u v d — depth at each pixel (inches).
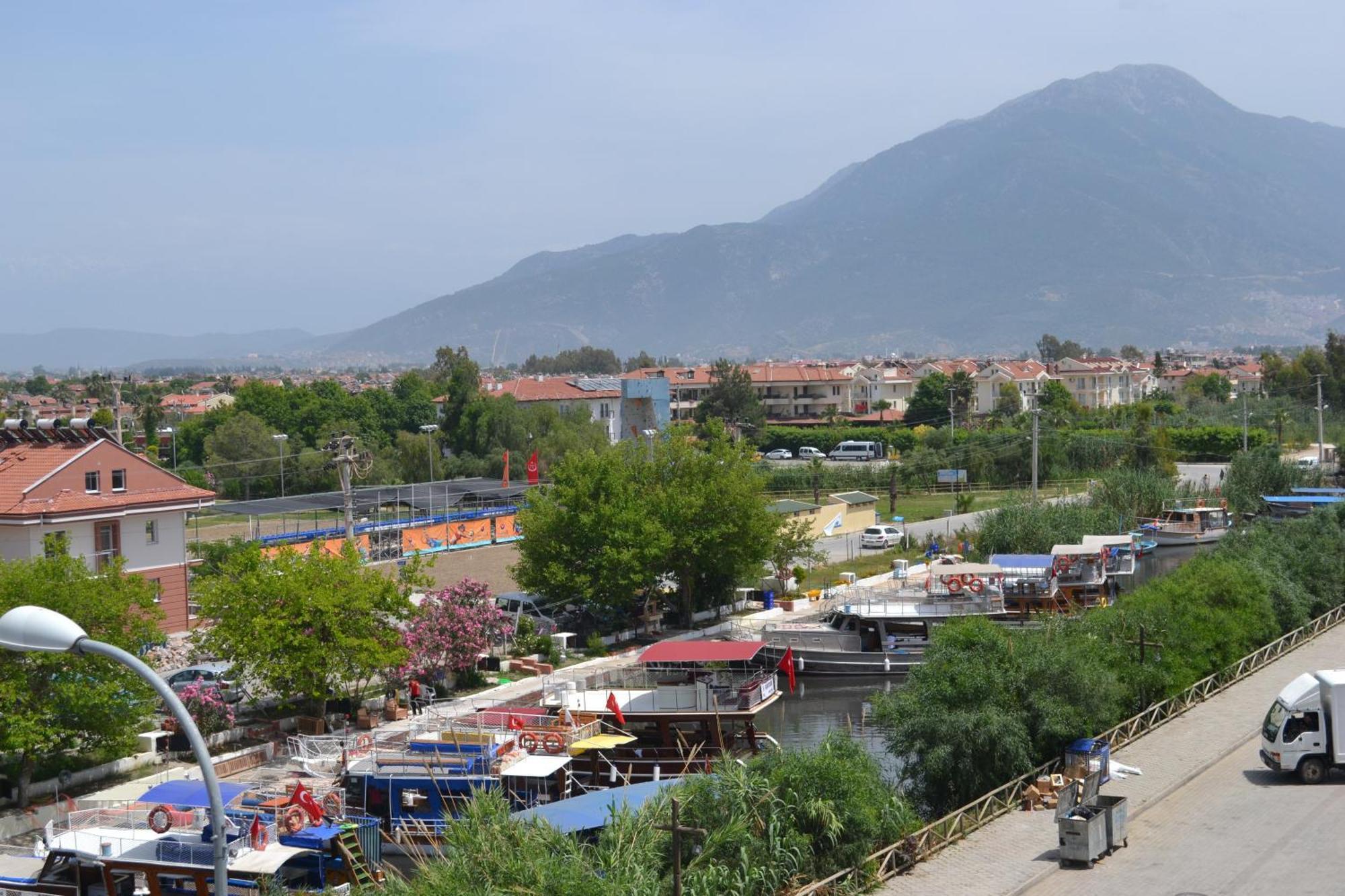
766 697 2213.3
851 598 3174.2
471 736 1878.7
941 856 1494.8
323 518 4547.2
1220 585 2546.8
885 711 1814.7
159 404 7834.6
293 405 7268.7
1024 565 3255.4
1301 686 1791.3
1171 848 1504.7
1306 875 1398.9
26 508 2413.9
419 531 3873.0
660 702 2162.9
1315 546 3137.3
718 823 1390.3
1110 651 2097.7
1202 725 2055.9
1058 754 1825.8
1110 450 6028.5
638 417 6722.4
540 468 5994.1
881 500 5452.8
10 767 1704.0
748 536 2987.2
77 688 1674.5
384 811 1775.3
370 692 2271.2
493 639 2443.4
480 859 1235.2
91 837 1501.0
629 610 3031.5
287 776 1845.5
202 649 2082.9
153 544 2679.6
